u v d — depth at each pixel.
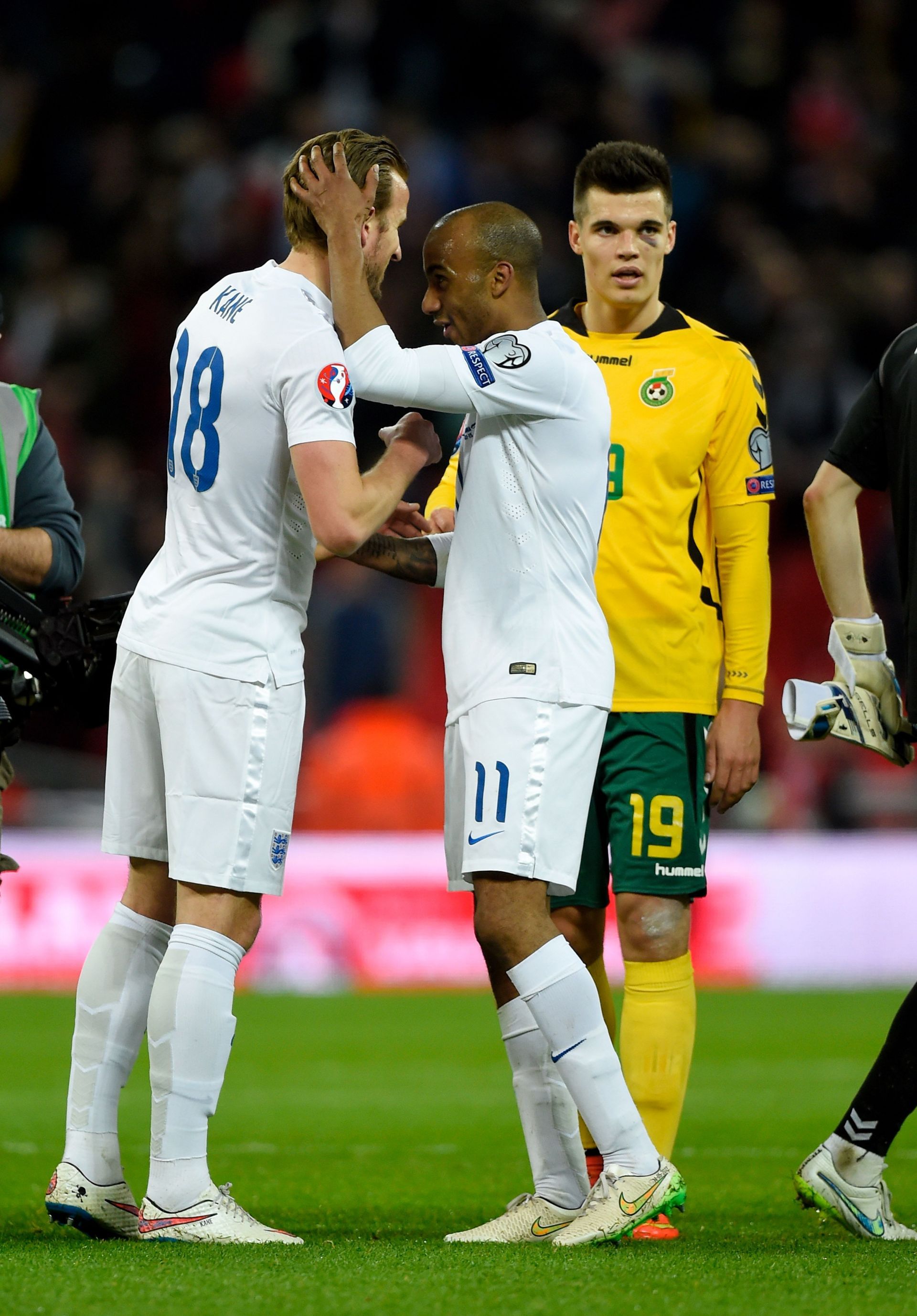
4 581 13.97
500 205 13.61
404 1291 10.05
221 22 59.38
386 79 57.56
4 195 57.06
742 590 15.98
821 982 40.28
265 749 12.73
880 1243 13.41
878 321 55.25
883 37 62.09
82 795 41.41
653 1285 10.39
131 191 55.97
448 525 14.99
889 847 40.84
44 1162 18.58
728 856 40.28
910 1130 21.42
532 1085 13.56
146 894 13.52
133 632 13.12
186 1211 12.46
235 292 13.20
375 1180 17.70
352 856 39.28
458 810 13.58
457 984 39.41
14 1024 32.34
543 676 13.07
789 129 59.28
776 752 44.38
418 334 51.53
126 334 53.03
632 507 15.72
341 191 12.89
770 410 51.28
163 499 49.25
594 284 16.20
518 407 13.09
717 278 53.50
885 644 15.69
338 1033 31.98
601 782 15.70
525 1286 10.25
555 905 15.74
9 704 14.03
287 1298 9.79
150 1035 12.56
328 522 12.48
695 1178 17.81
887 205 59.53
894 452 14.90
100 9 59.72
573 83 57.47
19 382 52.16
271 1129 21.81
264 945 38.91
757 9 61.03
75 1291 9.98
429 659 45.25
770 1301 9.97
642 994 15.21
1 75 58.25
